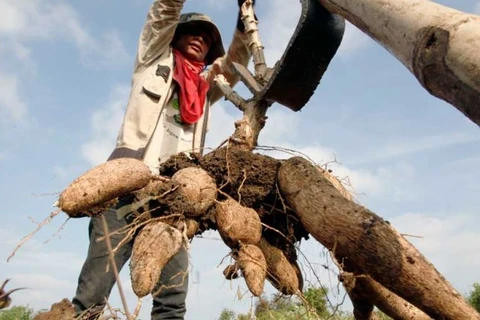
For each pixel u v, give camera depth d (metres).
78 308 2.99
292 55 2.81
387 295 2.64
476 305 12.93
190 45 3.83
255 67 3.34
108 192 2.46
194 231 2.71
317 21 2.70
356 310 2.88
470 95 1.43
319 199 2.50
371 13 1.87
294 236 2.90
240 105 3.33
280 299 2.82
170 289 3.30
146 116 3.38
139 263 2.35
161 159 3.45
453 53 1.47
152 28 3.56
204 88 3.80
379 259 2.19
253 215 2.72
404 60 1.71
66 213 2.39
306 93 3.04
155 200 2.64
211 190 2.71
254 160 2.89
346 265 2.58
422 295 2.12
